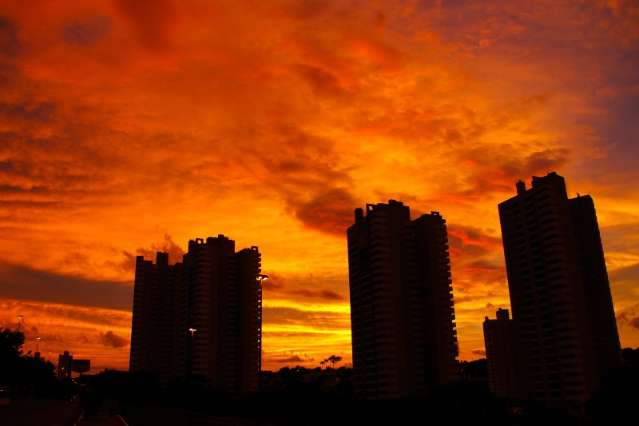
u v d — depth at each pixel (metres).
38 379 140.88
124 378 132.25
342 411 48.66
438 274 103.00
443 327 100.19
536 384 99.06
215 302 116.62
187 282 130.12
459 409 43.25
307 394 56.16
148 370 136.88
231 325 115.62
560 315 96.12
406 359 100.12
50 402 114.81
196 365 111.06
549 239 99.88
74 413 71.12
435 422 42.44
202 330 113.19
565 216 101.31
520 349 106.44
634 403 37.84
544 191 102.06
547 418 41.84
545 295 99.62
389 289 103.25
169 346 139.25
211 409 72.69
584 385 91.50
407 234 108.38
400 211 109.88
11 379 113.44
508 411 43.97
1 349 101.62
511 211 108.88
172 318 141.00
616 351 93.00
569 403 89.06
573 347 93.50
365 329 105.75
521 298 104.31
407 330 102.06
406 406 44.53
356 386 105.88
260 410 60.50
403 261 106.62
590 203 100.69
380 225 107.12
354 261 113.38
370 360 102.56
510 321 109.75
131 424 49.59
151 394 115.06
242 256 119.38
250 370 110.38
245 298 115.50
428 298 103.12
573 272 98.12
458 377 98.06
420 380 99.75
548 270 99.44
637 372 39.12
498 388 107.62
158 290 142.88
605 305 95.50
